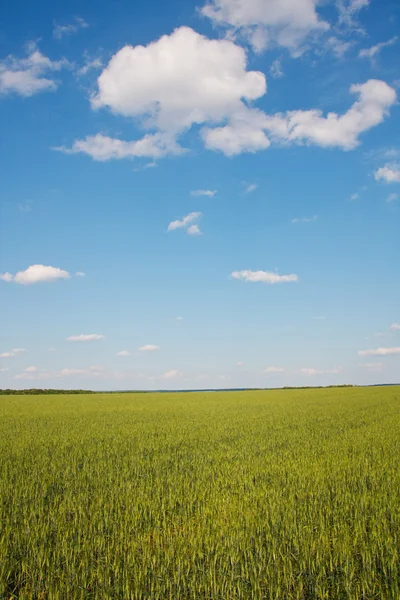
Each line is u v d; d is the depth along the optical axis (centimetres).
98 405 4666
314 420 2823
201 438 2073
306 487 1112
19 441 2005
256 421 2809
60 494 1116
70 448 1839
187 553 738
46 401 5559
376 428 2350
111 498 1040
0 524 862
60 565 717
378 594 638
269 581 662
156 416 3278
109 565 695
